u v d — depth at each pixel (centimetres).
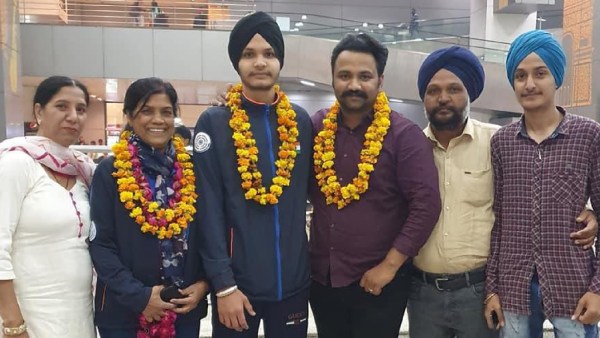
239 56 242
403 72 1363
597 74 1271
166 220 230
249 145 239
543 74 236
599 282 225
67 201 230
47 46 1322
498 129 260
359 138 254
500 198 250
